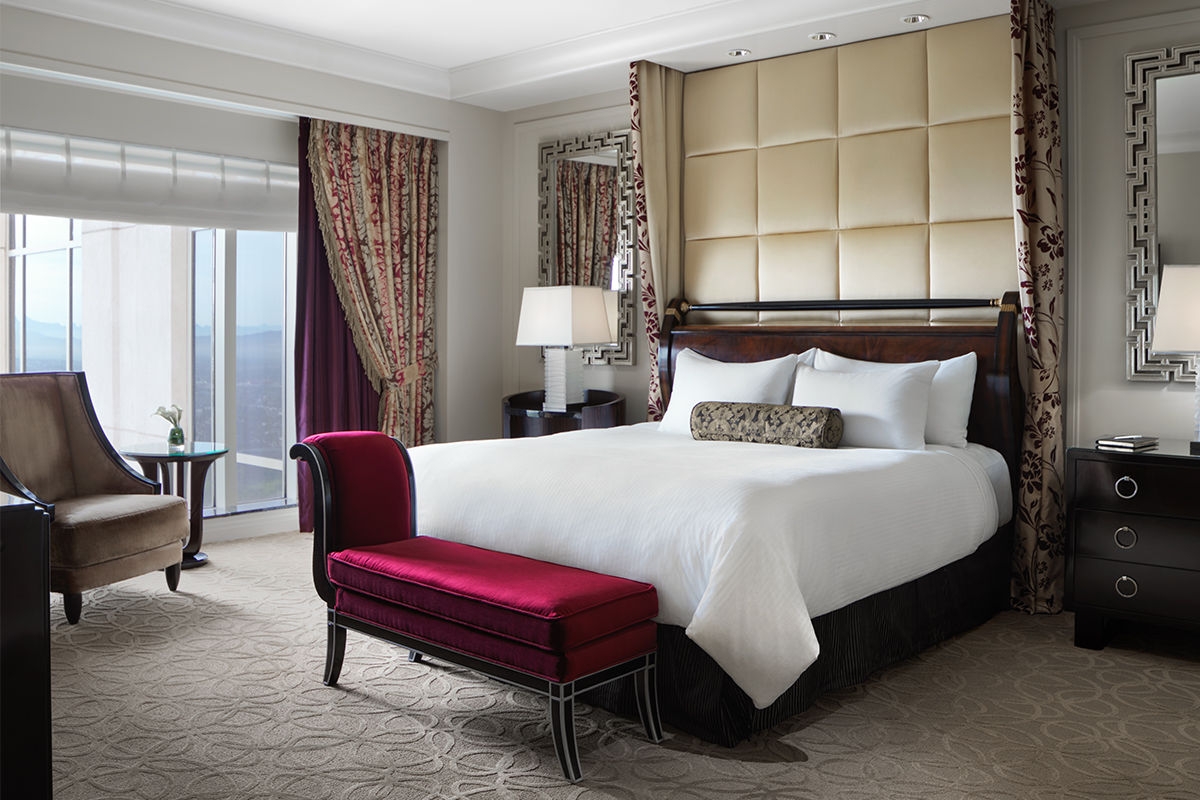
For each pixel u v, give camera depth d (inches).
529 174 240.2
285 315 232.8
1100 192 162.1
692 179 207.3
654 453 139.7
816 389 164.2
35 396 163.5
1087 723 112.0
